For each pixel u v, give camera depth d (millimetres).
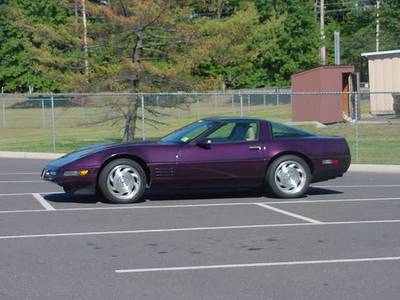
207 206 12219
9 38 62500
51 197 13469
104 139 30891
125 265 7852
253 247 8789
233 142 12836
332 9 74625
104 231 9859
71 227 10172
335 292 6789
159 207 12102
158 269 7668
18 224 10422
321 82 31453
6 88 63031
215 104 47500
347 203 12602
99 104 35406
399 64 30297
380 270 7641
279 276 7379
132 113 25156
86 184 12273
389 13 60938
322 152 13133
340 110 31391
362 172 19031
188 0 25703
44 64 27375
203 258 8188
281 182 13055
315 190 14633
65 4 26453
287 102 53094
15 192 14297
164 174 12453
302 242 9094
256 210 11750
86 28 25844
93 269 7672
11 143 29875
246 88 57719
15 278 7293
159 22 24891
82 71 28750
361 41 63656
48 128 40750
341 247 8797
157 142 12883
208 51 25250
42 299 6555
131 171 12453
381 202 12758
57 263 7945
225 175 12695
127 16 25438
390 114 30797
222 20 26344
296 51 57281
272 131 13148
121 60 25953
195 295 6676
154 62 26719
